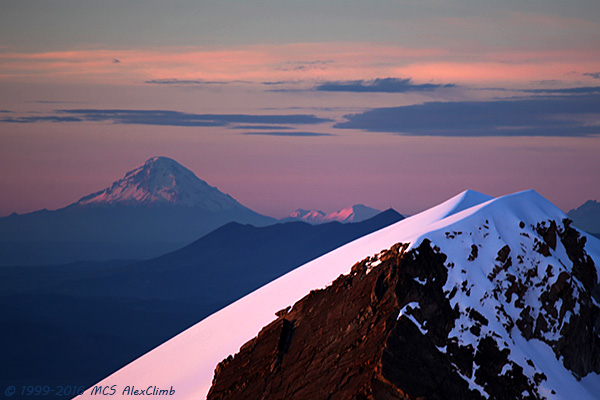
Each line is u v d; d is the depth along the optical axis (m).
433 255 56.12
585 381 55.16
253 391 58.19
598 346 58.28
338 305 58.28
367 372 48.91
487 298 54.75
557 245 63.41
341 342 54.00
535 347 54.78
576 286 59.69
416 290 53.62
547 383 51.06
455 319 52.62
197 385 70.75
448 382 48.75
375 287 55.12
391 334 49.97
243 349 64.75
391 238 73.00
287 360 58.06
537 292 57.28
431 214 76.06
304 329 59.91
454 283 54.62
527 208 64.44
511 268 57.88
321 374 52.78
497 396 49.44
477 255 57.47
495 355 51.47
